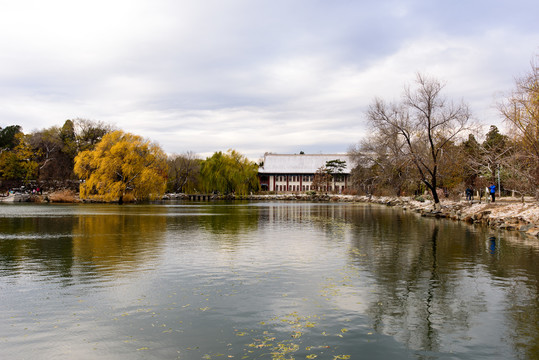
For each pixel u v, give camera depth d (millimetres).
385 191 94000
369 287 13797
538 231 27500
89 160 76062
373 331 9883
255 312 11188
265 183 147125
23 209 57062
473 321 10617
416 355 8602
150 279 14805
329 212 54281
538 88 34562
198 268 16672
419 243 23875
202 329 9938
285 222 38031
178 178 123625
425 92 47719
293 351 8719
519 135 36750
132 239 25453
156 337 9445
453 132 50500
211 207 67250
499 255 19859
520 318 10852
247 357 8414
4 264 17469
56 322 10383
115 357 8438
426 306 11797
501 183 60906
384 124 50656
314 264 17531
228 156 112188
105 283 14219
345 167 141250
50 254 19875
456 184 63094
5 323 10328
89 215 46094
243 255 19703
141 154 78188
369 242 24328
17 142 112188
